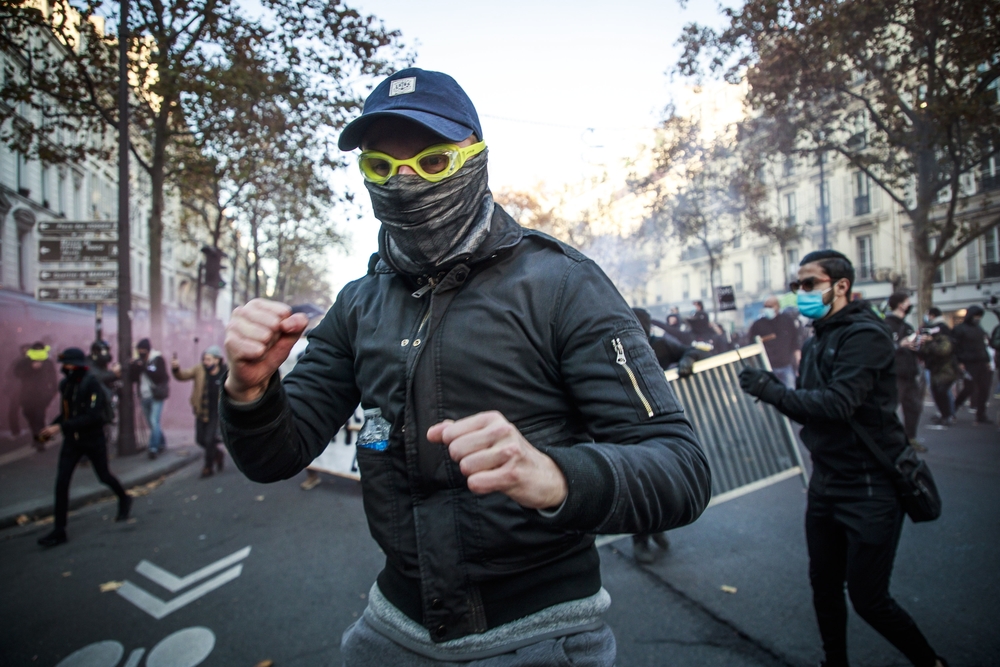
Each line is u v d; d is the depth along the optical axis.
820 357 2.60
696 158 21.22
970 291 23.25
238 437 1.13
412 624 1.21
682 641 3.01
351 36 10.11
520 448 0.78
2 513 5.98
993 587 3.41
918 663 2.34
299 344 6.77
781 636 2.99
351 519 5.51
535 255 1.24
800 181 30.23
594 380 1.08
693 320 9.98
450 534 1.15
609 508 0.84
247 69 10.01
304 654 3.13
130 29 9.71
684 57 11.91
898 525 2.38
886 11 9.40
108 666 3.12
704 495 0.99
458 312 1.19
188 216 22.48
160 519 5.98
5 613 3.81
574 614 1.16
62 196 24.44
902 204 13.62
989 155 11.39
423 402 1.16
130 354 9.55
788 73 11.37
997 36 8.84
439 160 1.17
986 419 9.34
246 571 4.36
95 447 5.72
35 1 9.30
